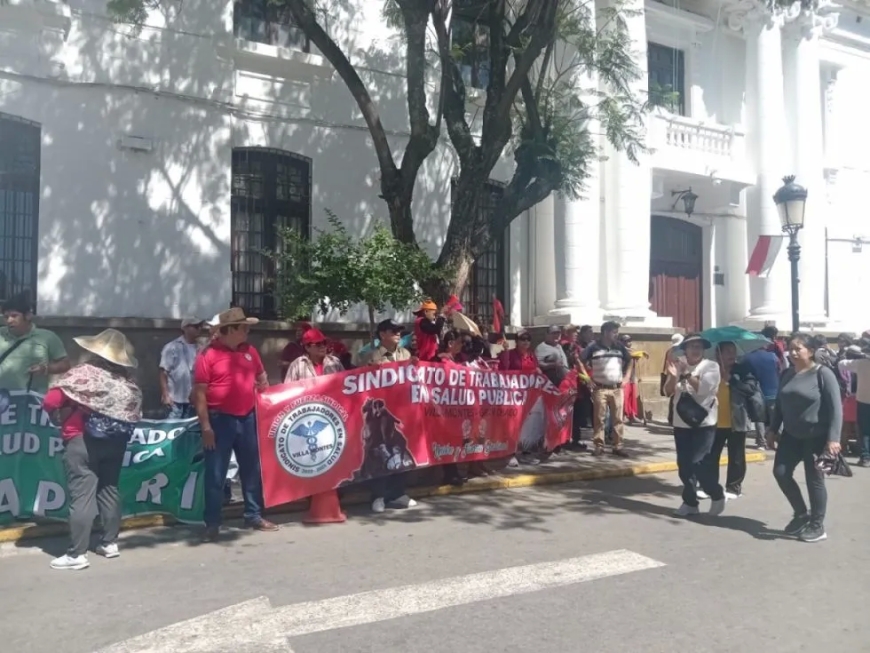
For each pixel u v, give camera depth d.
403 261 9.41
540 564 6.47
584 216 15.02
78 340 6.50
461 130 10.27
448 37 10.43
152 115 11.23
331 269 9.26
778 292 17.91
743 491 9.59
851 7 20.36
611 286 15.66
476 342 10.59
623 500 8.99
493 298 15.41
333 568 6.34
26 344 7.60
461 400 9.20
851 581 6.14
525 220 15.82
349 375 8.12
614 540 7.26
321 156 12.81
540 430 10.24
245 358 7.40
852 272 20.55
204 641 4.88
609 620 5.24
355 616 5.29
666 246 18.05
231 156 11.98
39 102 10.55
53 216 10.61
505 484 9.61
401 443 8.47
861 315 20.70
